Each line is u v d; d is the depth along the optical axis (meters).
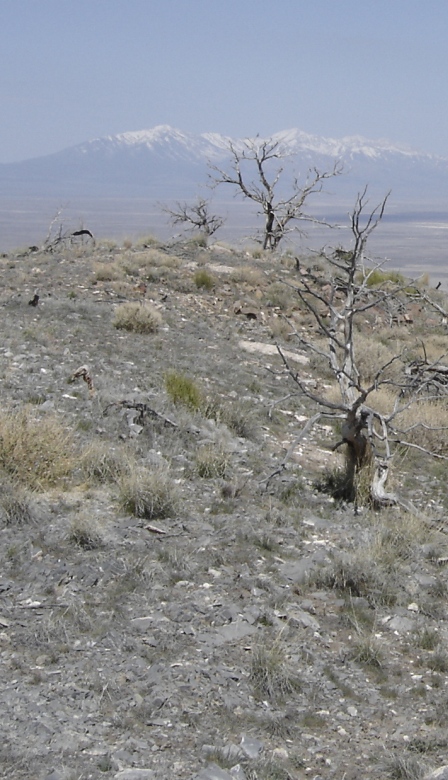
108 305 22.22
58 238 32.34
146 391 14.43
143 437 11.80
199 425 13.02
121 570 7.64
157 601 7.17
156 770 4.75
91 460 10.26
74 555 7.91
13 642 6.19
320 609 7.52
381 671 6.53
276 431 14.05
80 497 9.45
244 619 6.97
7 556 7.71
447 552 9.42
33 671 5.80
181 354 18.38
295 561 8.54
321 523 9.81
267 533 9.12
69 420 11.74
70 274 25.19
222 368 17.66
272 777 4.85
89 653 6.15
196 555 8.27
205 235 32.75
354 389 11.73
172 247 30.42
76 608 6.74
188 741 5.19
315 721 5.68
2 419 10.09
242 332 22.41
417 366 18.02
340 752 5.35
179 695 5.70
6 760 4.67
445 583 8.46
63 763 4.73
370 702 6.05
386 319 25.64
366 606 7.66
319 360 19.91
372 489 10.82
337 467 11.93
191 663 6.14
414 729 5.70
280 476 11.38
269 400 15.91
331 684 6.21
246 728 5.47
